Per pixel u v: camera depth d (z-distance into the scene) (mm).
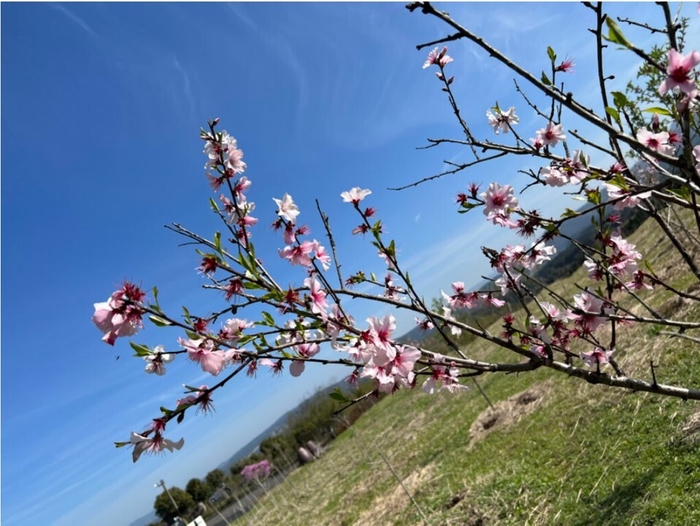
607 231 2271
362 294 1957
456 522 5777
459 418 10578
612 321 2203
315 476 17219
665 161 1471
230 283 1886
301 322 1932
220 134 2248
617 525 3875
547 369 9297
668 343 5816
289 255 2113
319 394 27375
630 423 5090
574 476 5016
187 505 20844
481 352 16500
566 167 2051
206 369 1654
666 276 8352
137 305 1595
